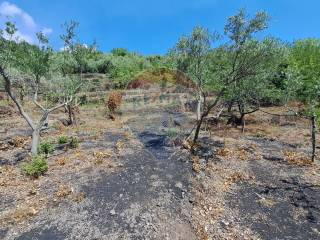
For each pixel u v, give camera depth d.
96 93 22.53
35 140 10.03
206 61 10.92
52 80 12.83
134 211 6.68
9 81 9.41
